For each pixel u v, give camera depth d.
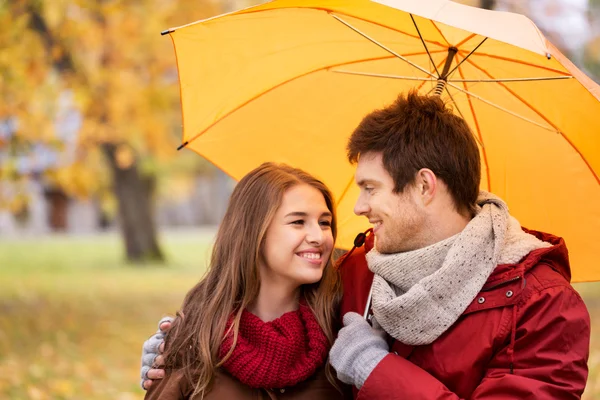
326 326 2.79
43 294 14.55
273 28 2.89
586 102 2.73
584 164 2.92
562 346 2.34
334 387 2.73
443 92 3.03
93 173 16.94
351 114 3.19
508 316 2.38
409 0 2.23
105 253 24.52
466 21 2.14
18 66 10.59
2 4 10.65
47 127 11.66
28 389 6.87
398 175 2.49
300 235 2.72
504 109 2.87
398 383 2.37
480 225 2.43
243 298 2.74
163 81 13.97
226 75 3.02
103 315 11.85
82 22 11.83
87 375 7.62
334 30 2.89
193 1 12.50
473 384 2.41
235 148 3.25
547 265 2.48
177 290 15.27
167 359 2.74
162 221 45.94
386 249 2.56
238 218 2.79
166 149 15.40
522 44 2.09
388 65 3.05
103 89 12.47
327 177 3.27
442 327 2.40
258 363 2.61
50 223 40.19
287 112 3.21
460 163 2.49
